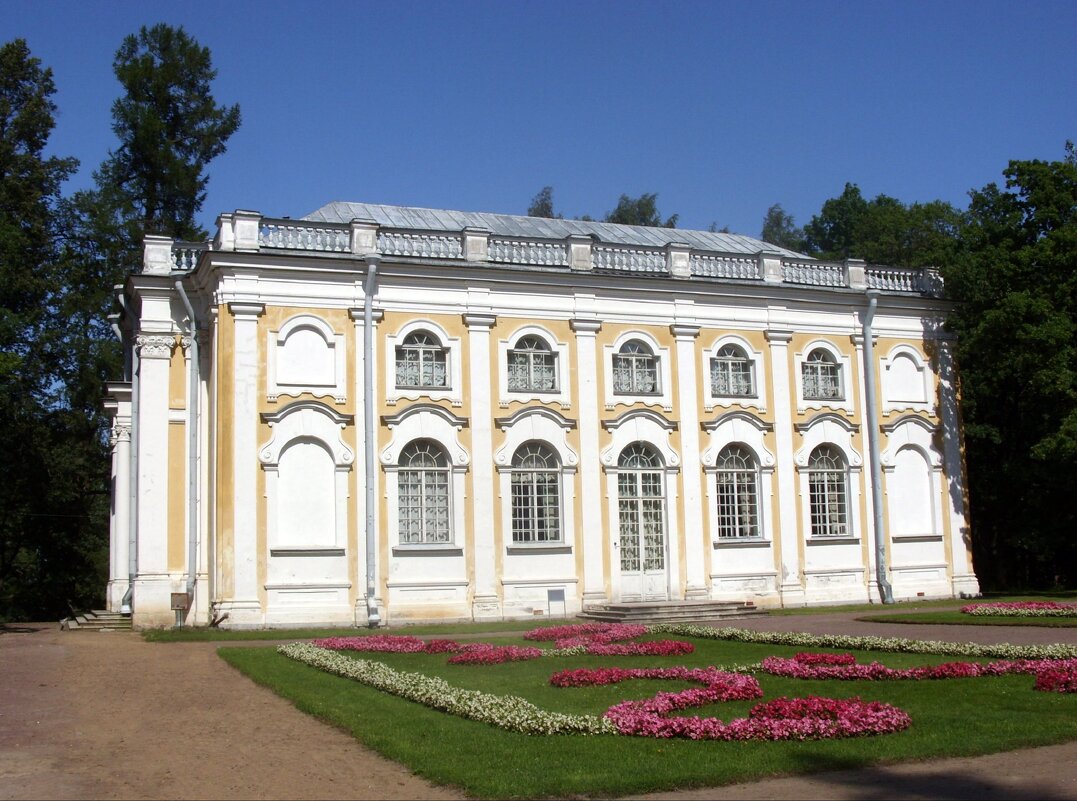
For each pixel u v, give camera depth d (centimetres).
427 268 2967
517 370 3075
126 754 1162
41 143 4428
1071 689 1448
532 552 3006
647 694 1483
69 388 4559
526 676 1705
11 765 1113
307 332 2850
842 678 1606
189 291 2977
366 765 1090
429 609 2867
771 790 979
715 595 3191
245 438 2752
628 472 3161
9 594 4925
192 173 4903
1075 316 3475
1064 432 3275
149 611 2828
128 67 4922
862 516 3416
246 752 1162
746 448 3312
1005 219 3641
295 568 2758
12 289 4047
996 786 984
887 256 5394
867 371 3472
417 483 2925
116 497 3281
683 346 3256
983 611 2719
